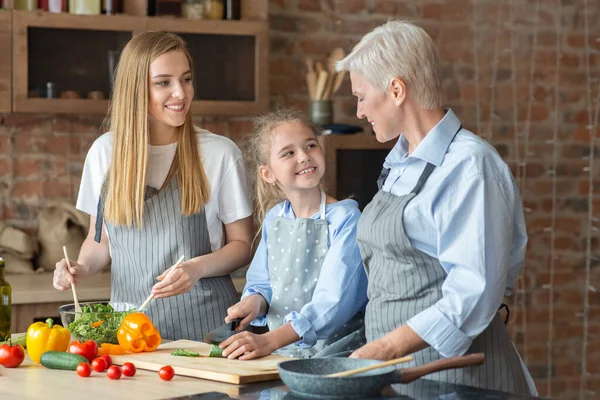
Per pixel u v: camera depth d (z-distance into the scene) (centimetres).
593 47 536
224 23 442
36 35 418
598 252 540
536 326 533
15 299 379
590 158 538
